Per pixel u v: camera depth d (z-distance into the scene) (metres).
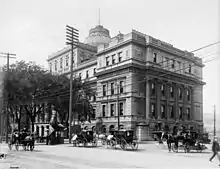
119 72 53.94
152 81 54.09
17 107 49.56
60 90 47.84
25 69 44.44
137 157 19.53
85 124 61.81
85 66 66.38
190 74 63.50
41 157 19.38
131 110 49.84
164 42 58.47
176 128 56.75
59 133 36.91
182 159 18.34
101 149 27.16
